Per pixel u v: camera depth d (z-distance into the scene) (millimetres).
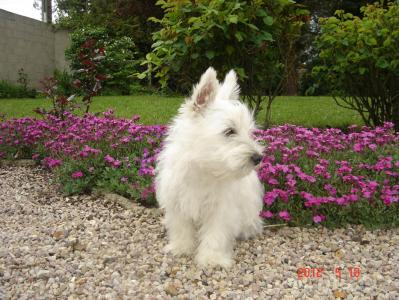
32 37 4207
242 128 684
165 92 3582
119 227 897
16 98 3701
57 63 4551
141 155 1159
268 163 906
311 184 936
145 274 699
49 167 1286
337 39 1485
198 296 635
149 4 4566
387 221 896
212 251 731
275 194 873
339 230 880
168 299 621
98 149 1166
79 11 5832
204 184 699
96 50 1685
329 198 858
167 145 776
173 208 754
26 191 1146
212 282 679
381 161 973
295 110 2578
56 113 1563
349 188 919
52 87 1668
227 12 1191
